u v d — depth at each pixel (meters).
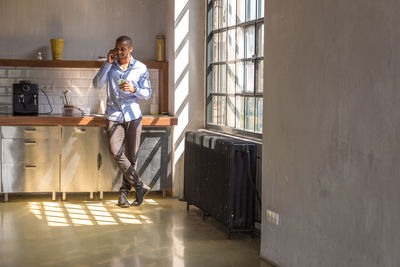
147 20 7.43
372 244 3.14
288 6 4.14
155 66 7.10
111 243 4.86
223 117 6.31
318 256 3.75
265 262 4.44
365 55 3.20
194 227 5.46
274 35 4.38
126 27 7.39
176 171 6.90
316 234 3.77
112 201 6.67
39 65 6.94
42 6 7.20
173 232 5.26
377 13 3.08
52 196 6.71
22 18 7.16
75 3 7.27
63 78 7.20
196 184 5.94
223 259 4.47
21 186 6.53
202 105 6.88
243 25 5.68
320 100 3.71
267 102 4.52
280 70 4.29
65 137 6.55
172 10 6.83
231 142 5.07
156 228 5.40
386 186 3.01
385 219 3.02
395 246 2.94
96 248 4.70
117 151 6.27
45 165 6.55
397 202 2.92
